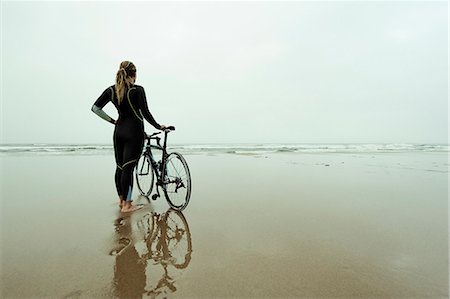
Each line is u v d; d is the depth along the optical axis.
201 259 2.07
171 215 3.27
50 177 6.21
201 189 4.98
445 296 1.59
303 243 2.40
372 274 1.85
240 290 1.66
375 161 11.36
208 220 3.09
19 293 1.60
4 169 7.53
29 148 19.66
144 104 3.31
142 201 4.01
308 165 9.47
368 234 2.64
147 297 1.59
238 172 7.50
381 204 3.89
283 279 1.79
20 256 2.09
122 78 3.25
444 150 25.86
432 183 5.70
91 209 3.50
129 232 2.66
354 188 5.15
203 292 1.64
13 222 2.94
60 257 2.08
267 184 5.57
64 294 1.60
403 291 1.65
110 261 2.03
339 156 14.95
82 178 6.11
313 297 1.59
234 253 2.19
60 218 3.11
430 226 2.90
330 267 1.95
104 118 3.49
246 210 3.54
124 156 3.38
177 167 3.69
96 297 1.58
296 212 3.45
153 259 2.07
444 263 2.02
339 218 3.20
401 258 2.10
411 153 19.11
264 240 2.47
